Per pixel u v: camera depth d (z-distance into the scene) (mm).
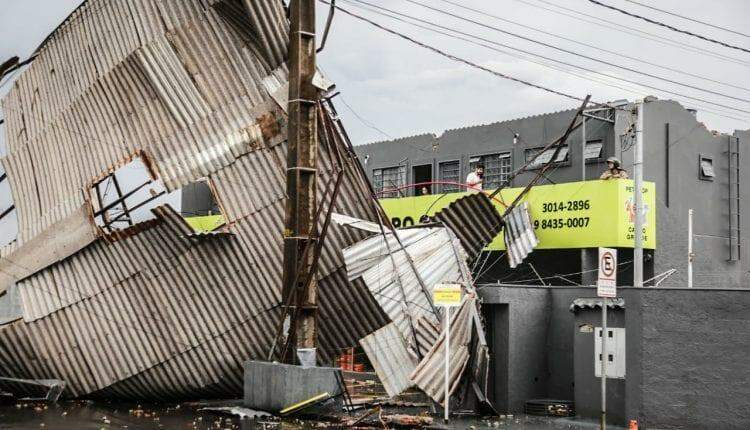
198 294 19172
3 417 15859
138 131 19234
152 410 17828
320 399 16328
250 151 18969
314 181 18250
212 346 19141
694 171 27328
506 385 17078
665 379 14688
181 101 18984
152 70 18969
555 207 22594
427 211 25656
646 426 14719
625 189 21531
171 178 19000
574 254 24156
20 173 20984
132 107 19312
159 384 19219
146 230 18891
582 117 25859
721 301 14367
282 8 18469
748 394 14023
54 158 20359
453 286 15641
